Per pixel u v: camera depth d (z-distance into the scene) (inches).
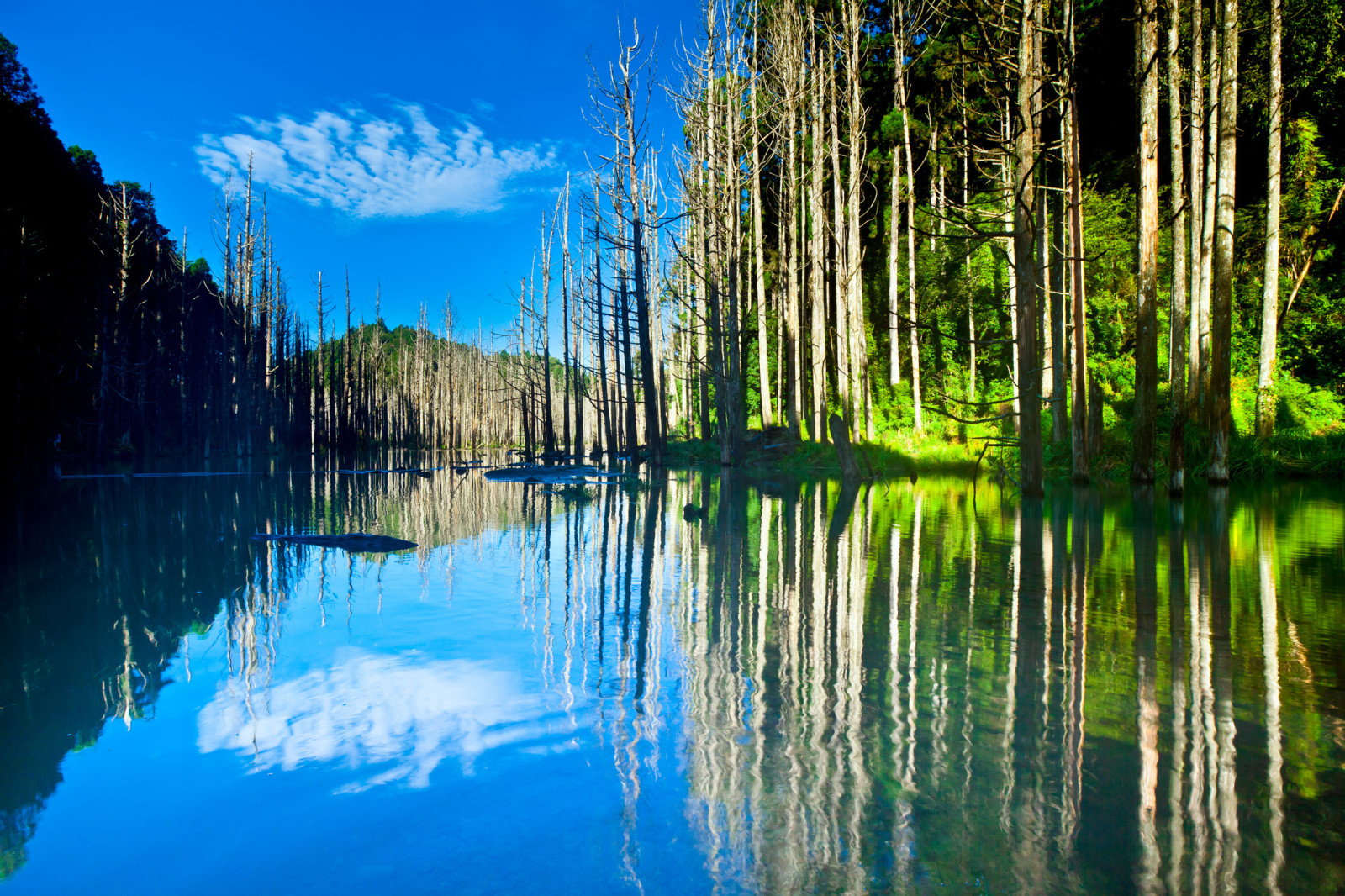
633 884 68.0
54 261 1153.4
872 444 837.2
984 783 88.0
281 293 1809.8
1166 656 141.1
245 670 142.2
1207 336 637.3
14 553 303.9
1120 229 968.9
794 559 263.0
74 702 124.4
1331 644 148.3
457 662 145.2
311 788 90.0
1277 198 677.3
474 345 2844.5
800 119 991.0
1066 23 523.5
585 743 102.8
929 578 221.9
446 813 83.1
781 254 1051.3
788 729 106.5
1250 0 782.5
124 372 1336.1
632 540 331.3
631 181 832.3
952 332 1083.9
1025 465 466.9
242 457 1508.4
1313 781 88.1
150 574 257.3
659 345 1258.0
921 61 1047.0
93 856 75.2
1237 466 588.4
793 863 70.9
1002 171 749.9
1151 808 81.5
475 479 895.1
